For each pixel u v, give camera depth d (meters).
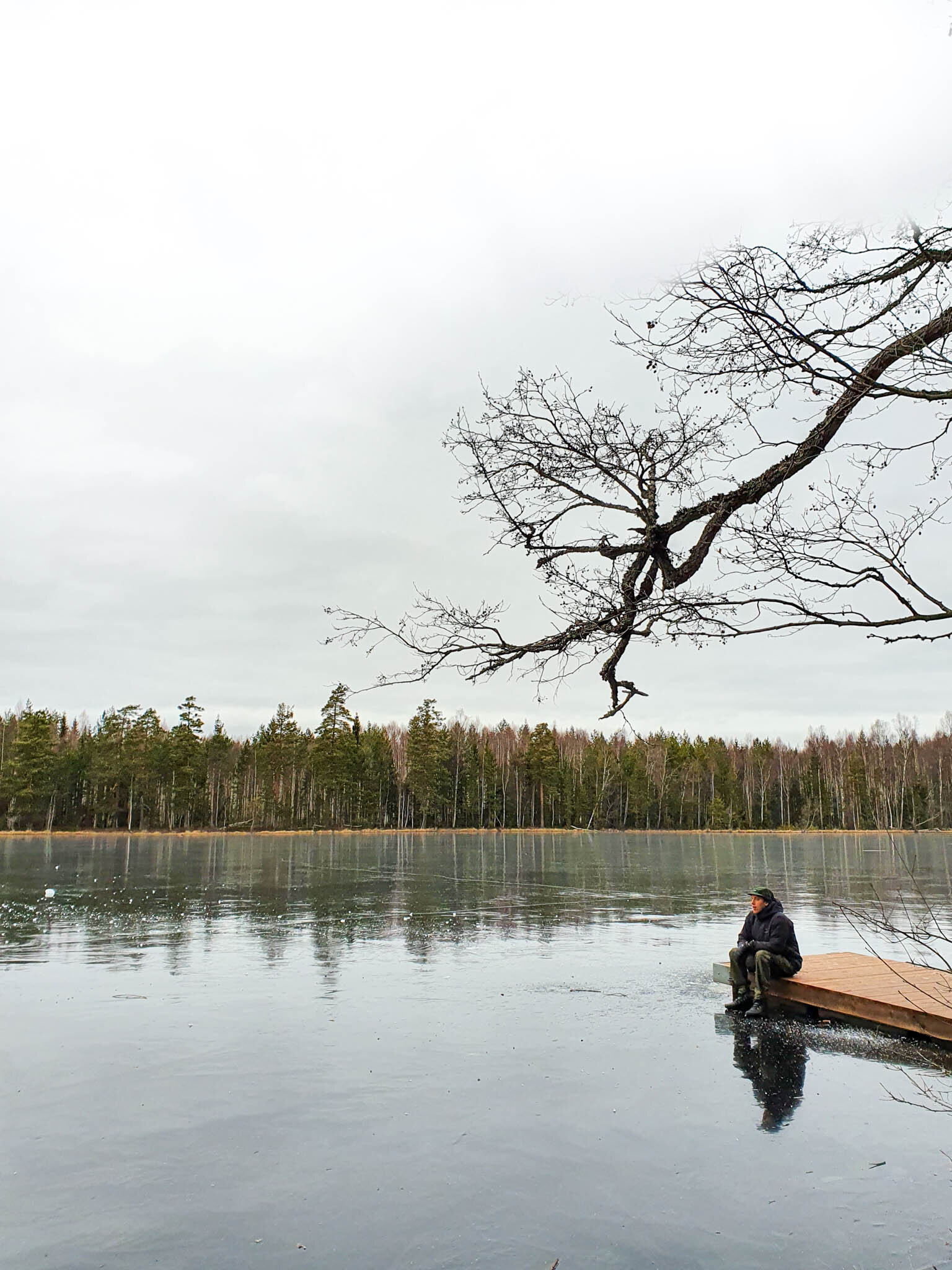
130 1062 7.96
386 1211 5.13
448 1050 8.36
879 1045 8.54
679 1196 5.30
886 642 2.94
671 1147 6.02
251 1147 6.07
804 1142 6.10
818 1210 5.09
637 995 10.72
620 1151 5.97
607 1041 8.67
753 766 106.94
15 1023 9.33
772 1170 5.65
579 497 3.52
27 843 59.84
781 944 9.81
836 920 17.89
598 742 97.69
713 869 35.12
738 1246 4.69
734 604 2.94
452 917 18.52
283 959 13.14
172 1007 10.05
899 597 2.84
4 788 77.56
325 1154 5.95
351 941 15.06
